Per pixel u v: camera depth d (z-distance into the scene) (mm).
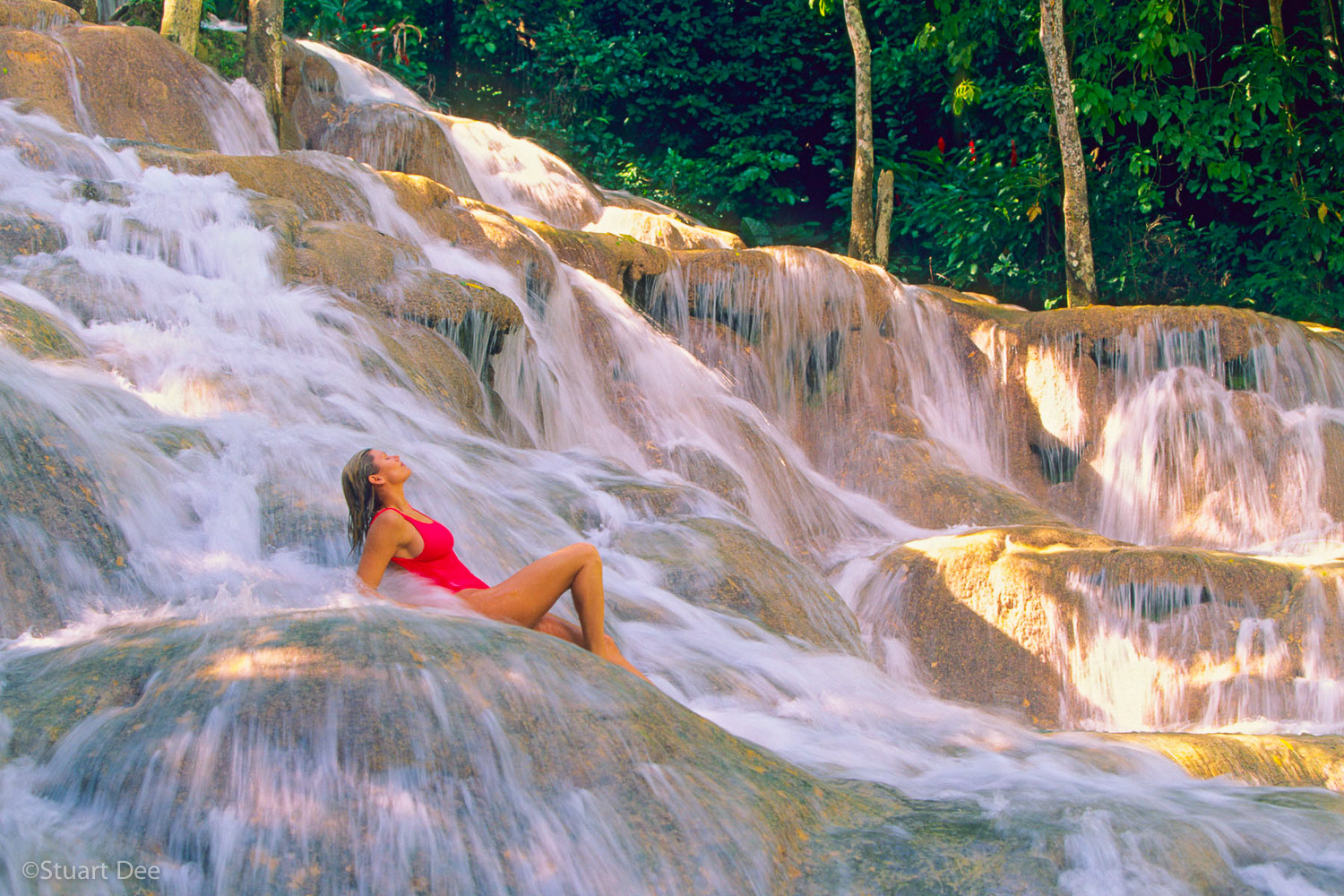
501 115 21531
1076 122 14445
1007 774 4770
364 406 6906
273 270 7941
